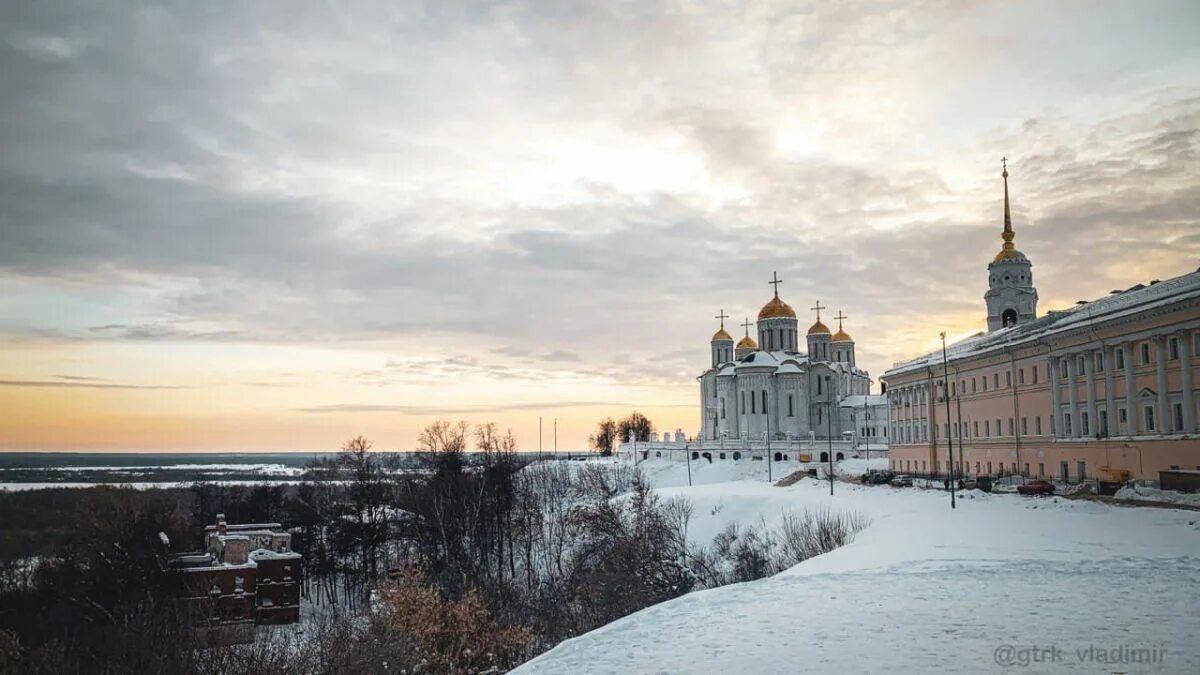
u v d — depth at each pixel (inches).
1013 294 5516.7
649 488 4448.8
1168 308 3105.3
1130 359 3368.6
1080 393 3730.3
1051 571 1594.5
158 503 5674.2
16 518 6643.7
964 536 2258.9
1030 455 4097.0
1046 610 1218.0
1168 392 3157.0
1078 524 2443.4
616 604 2662.4
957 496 3634.4
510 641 2372.0
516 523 4367.6
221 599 3294.8
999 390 4421.8
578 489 6058.1
